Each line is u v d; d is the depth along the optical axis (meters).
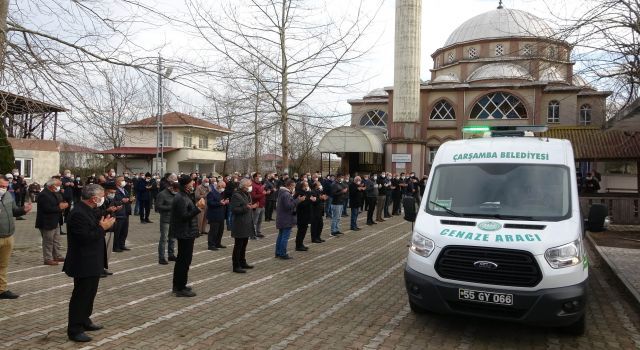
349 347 5.38
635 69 10.98
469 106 38.12
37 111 7.94
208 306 6.96
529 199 6.04
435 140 39.09
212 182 15.79
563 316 5.10
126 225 11.72
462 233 5.58
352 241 13.87
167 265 10.05
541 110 36.88
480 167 6.58
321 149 34.06
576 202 5.94
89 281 5.48
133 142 17.80
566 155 6.58
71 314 5.42
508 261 5.23
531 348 5.41
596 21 10.87
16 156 29.08
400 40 36.53
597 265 10.56
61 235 14.28
